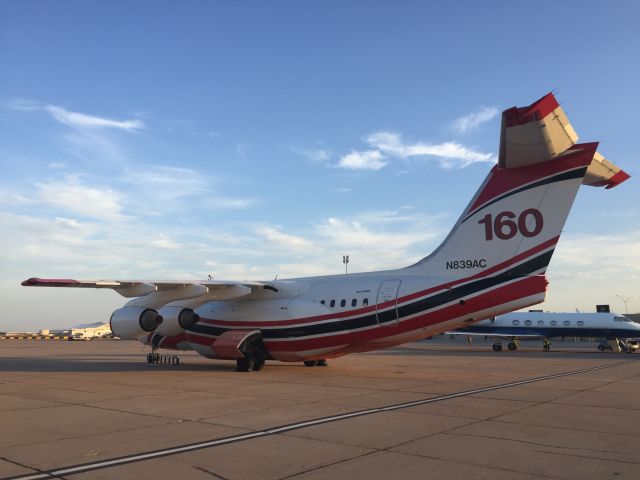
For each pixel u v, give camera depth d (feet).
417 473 19.44
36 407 35.22
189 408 34.47
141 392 42.78
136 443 24.47
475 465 20.49
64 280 52.03
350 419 30.30
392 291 55.21
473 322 52.01
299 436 25.80
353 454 22.22
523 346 180.24
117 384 48.78
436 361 85.87
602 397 39.65
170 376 56.59
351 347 58.85
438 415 31.60
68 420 30.42
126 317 60.39
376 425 28.50
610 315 132.77
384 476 19.08
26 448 23.59
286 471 19.77
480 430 27.14
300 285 62.69
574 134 37.11
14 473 19.63
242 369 62.75
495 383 49.47
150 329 60.34
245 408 34.40
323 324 58.49
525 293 48.08
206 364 76.13
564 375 58.65
